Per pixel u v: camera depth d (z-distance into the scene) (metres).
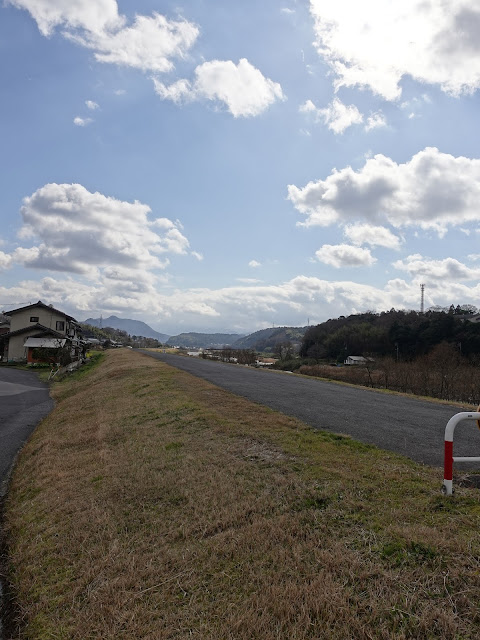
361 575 2.80
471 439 6.36
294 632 2.43
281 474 4.79
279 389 12.77
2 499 6.44
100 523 4.30
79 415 12.05
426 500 3.83
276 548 3.31
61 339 41.97
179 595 2.98
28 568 3.88
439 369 26.47
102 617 2.90
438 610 2.41
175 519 4.14
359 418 8.00
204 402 9.72
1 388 22.83
